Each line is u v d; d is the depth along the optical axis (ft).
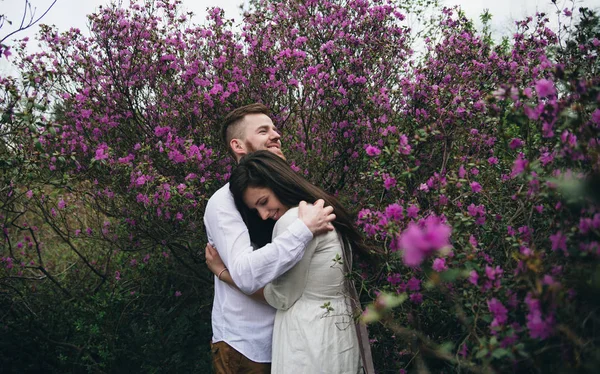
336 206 5.23
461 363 3.65
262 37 8.84
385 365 6.12
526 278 3.21
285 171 5.26
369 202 7.26
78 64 9.22
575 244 3.36
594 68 5.23
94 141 8.99
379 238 5.30
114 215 9.27
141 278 10.13
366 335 4.93
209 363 8.27
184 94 8.77
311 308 4.77
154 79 9.12
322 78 8.14
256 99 8.79
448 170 6.77
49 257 11.96
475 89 7.47
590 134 3.43
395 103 8.36
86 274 10.69
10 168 7.07
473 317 3.77
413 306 5.30
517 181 5.37
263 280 4.60
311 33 9.12
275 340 4.94
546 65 4.12
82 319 8.80
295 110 8.93
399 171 5.25
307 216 4.72
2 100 7.43
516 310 3.62
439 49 8.68
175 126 8.81
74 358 8.60
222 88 8.14
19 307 9.08
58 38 9.02
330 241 4.90
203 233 8.75
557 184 3.32
